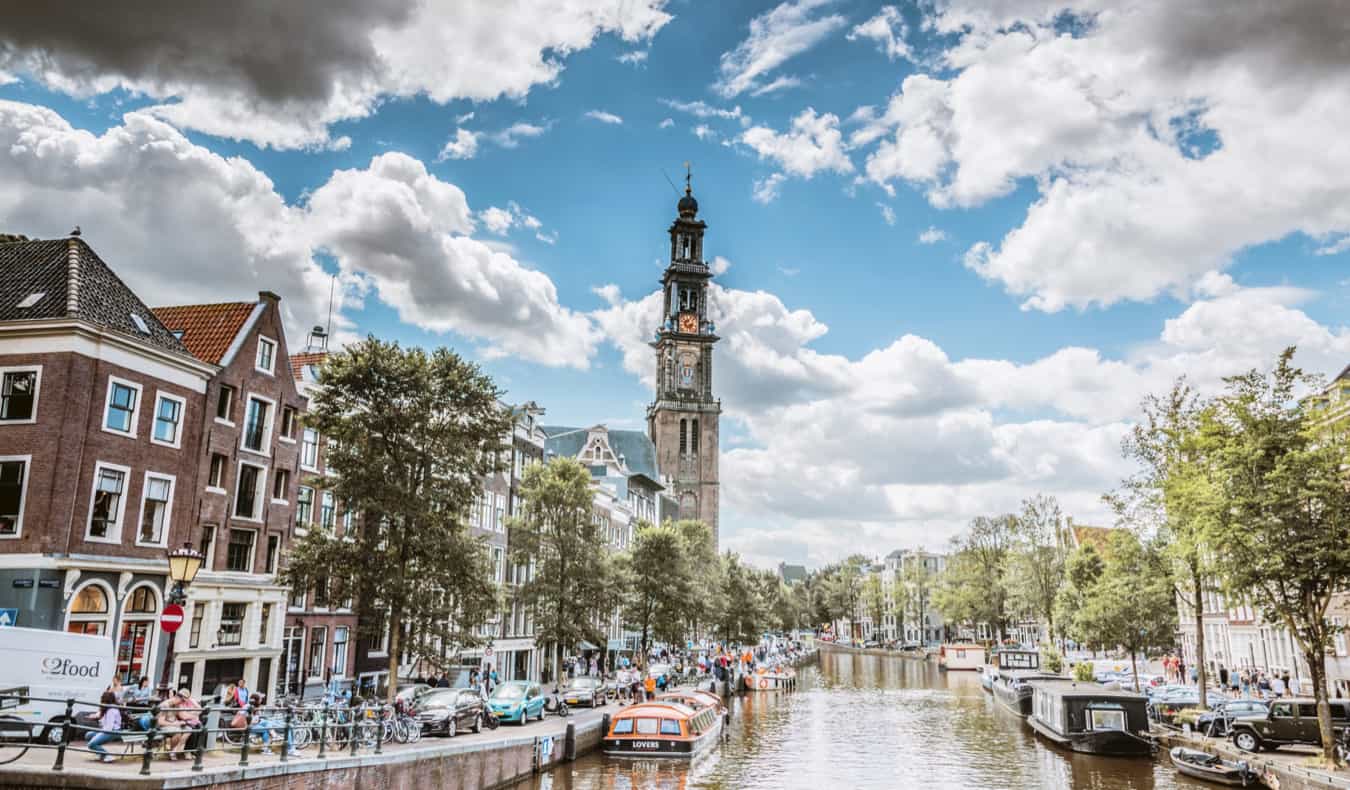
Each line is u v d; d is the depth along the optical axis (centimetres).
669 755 4081
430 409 3522
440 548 3416
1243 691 5834
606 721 4375
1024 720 5891
